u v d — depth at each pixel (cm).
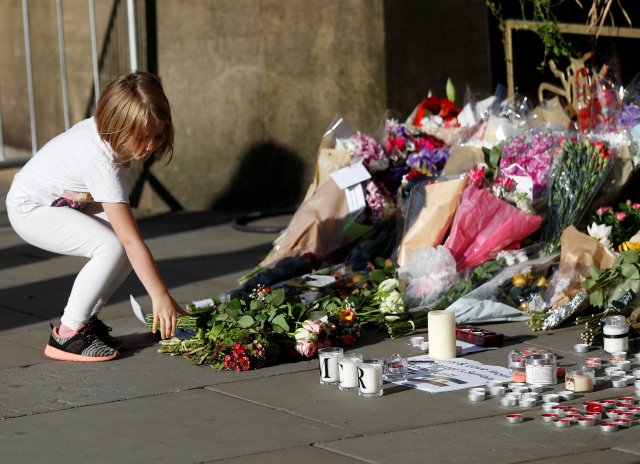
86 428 403
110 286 495
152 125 451
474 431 387
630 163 604
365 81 899
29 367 488
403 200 614
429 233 583
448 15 902
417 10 896
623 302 518
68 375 474
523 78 896
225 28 912
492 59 909
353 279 579
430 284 557
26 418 416
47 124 1002
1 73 1049
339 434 388
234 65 915
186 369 479
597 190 589
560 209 586
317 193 632
